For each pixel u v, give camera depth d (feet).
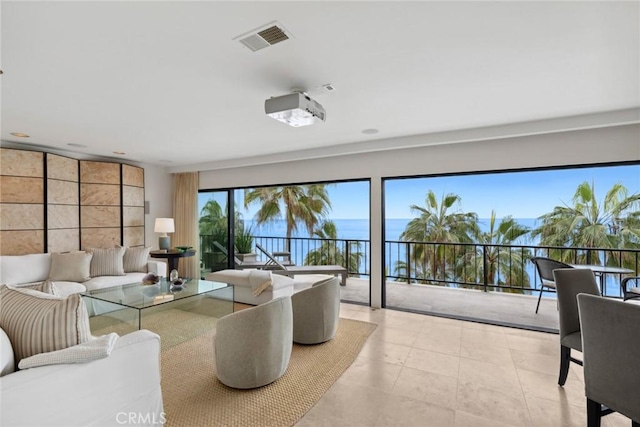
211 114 10.67
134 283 13.39
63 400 4.28
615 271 11.89
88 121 11.43
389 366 8.95
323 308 10.33
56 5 4.99
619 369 5.19
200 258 21.48
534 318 13.73
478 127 12.23
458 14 5.35
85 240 16.83
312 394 7.45
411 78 7.89
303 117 8.75
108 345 4.77
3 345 4.58
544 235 21.62
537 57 6.85
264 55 6.72
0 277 12.40
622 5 5.09
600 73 7.60
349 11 5.25
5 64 7.04
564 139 11.69
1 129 12.48
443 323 12.68
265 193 30.42
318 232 29.53
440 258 21.81
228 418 6.51
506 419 6.63
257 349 7.49
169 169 21.67
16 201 14.21
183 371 8.50
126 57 6.77
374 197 15.16
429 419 6.61
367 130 12.69
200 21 5.49
